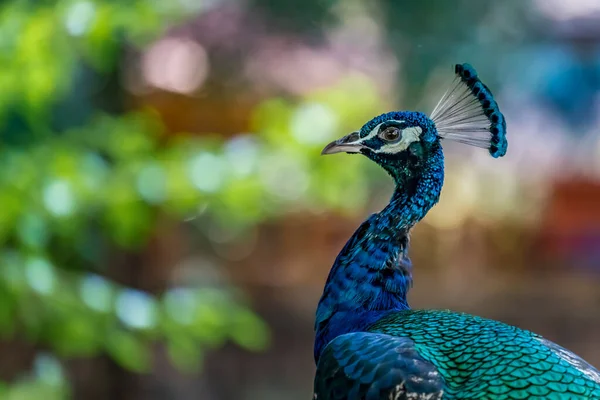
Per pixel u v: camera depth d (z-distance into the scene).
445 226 20.47
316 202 10.31
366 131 6.07
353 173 9.65
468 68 6.05
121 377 16.48
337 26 19.53
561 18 20.31
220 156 9.00
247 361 19.28
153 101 19.08
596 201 20.77
